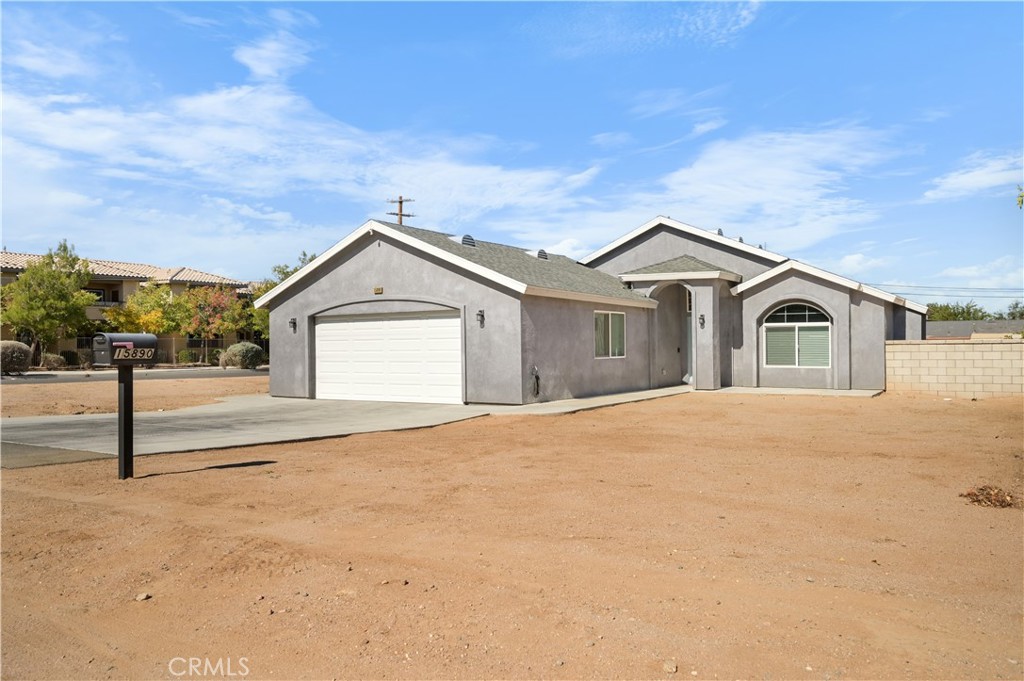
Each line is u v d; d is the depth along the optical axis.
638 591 4.82
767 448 10.86
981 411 16.22
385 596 4.80
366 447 11.16
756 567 5.29
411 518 6.74
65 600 4.87
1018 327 58.97
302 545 5.89
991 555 5.57
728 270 24.92
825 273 22.06
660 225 26.11
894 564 5.35
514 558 5.52
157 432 12.95
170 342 49.47
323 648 4.10
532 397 17.62
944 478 8.49
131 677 3.85
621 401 18.41
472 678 3.71
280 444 11.47
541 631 4.23
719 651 3.95
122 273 54.53
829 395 20.66
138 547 5.88
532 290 17.27
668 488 8.01
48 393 23.62
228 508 7.14
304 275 21.03
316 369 21.06
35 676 3.88
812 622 4.31
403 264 19.22
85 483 8.37
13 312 40.09
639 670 3.75
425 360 18.97
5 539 6.12
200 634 4.33
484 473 8.95
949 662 3.81
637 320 22.97
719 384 23.22
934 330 61.38
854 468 9.16
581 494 7.73
